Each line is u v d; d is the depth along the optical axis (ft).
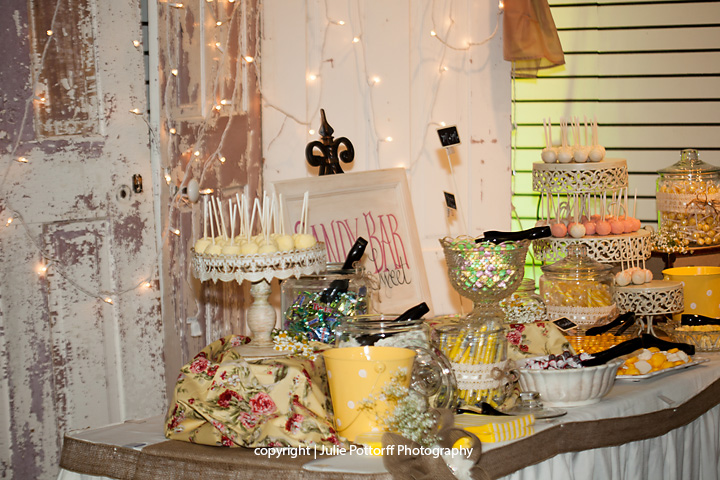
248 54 9.45
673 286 7.98
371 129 10.02
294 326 6.30
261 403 4.91
